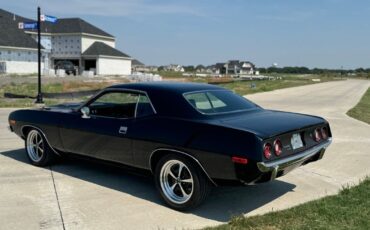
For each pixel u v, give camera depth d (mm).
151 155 4941
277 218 4441
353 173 6586
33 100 18484
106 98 5664
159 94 5160
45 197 5145
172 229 4227
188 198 4680
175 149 4668
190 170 4625
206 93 5371
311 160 5254
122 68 64625
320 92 33125
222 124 4547
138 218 4523
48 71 48500
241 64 156875
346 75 159500
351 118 14398
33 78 37438
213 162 4410
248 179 4246
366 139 9828
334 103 21359
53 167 6586
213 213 4711
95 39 63969
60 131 6098
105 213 4652
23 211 4660
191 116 4805
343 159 7590
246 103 5664
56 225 4293
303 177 6297
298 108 17891
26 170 6387
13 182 5742
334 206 4805
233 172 4301
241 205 4984
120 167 5461
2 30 49750
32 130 6609
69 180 5887
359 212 4602
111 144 5402
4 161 6969
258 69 172750
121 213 4664
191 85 5605
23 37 51875
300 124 4836
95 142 5621
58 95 20109
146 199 5148
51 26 62594
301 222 4328
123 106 5438
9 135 9523
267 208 4879
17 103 16922
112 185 5691
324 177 6316
